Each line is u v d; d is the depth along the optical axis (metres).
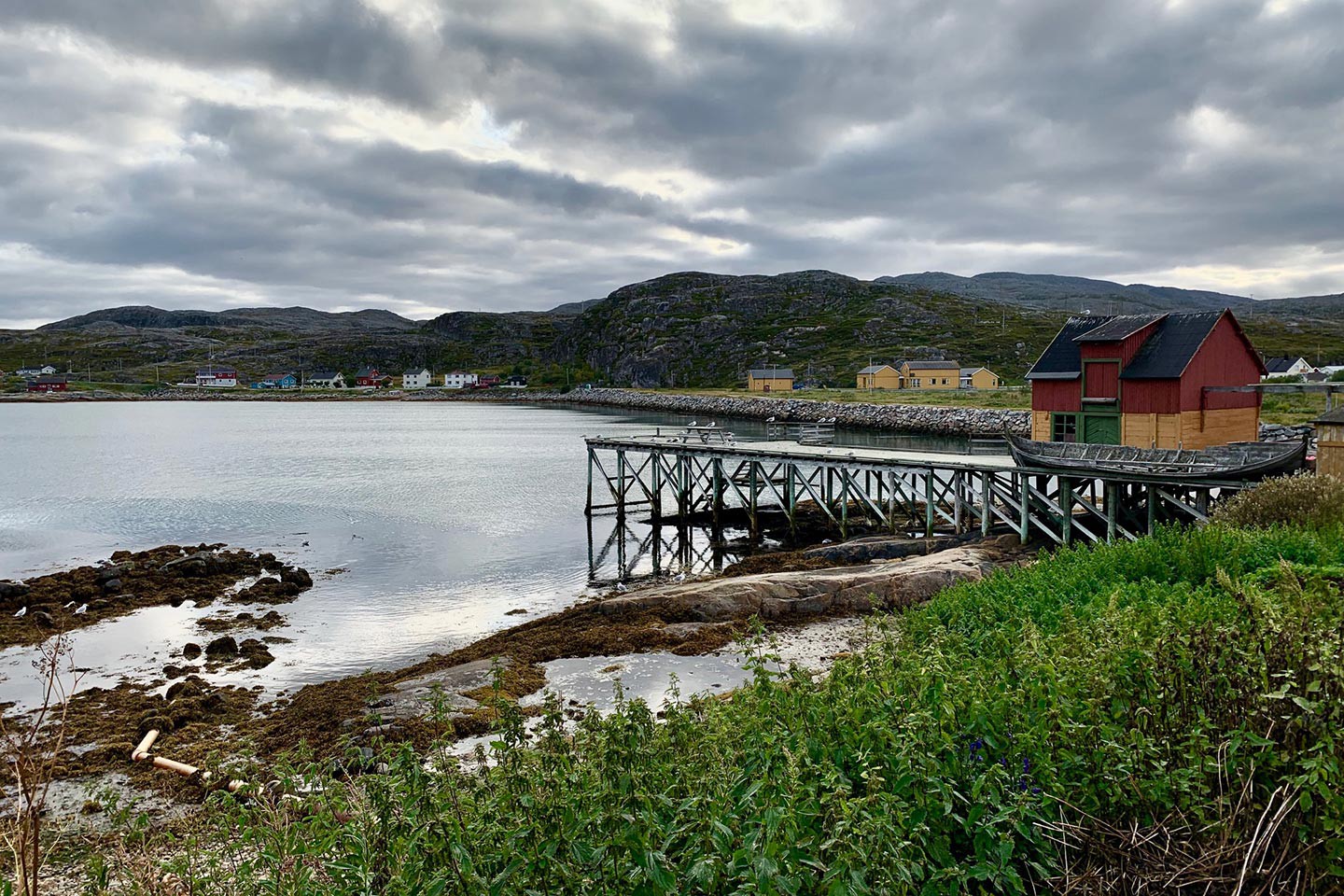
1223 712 5.55
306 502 44.19
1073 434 30.56
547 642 18.11
